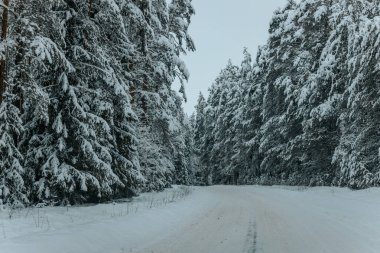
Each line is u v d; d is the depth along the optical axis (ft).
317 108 93.30
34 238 28.19
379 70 71.00
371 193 66.23
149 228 40.47
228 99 210.18
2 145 39.63
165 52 83.10
